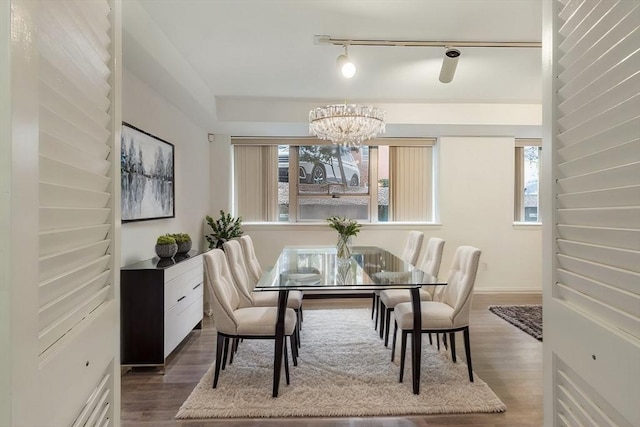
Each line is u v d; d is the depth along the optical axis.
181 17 2.25
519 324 3.49
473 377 2.36
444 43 2.58
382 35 2.47
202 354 2.83
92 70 0.73
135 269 2.50
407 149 4.96
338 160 4.97
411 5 2.12
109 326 0.83
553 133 0.83
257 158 4.89
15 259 0.46
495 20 2.29
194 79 3.14
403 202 4.96
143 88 2.78
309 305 4.25
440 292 2.88
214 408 2.03
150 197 2.89
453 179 4.84
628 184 0.61
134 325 2.50
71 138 0.65
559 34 0.81
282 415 1.97
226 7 2.14
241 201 4.88
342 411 1.99
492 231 4.86
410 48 2.69
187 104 3.35
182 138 3.67
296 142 4.85
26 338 0.49
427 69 3.12
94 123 0.74
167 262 2.75
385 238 4.86
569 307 0.77
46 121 0.56
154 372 2.51
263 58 2.88
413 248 3.50
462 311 2.32
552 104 0.83
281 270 2.70
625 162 0.62
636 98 0.58
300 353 2.79
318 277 2.45
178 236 3.15
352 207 4.98
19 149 0.47
